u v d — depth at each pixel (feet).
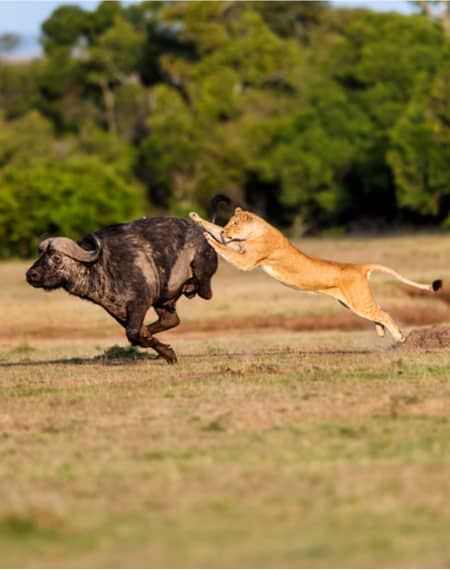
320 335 266.16
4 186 622.95
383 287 362.94
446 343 200.44
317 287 187.01
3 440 128.36
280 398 147.13
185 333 296.71
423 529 91.66
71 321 321.52
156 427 131.95
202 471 110.32
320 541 88.63
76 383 168.25
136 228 184.03
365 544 87.76
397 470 109.50
